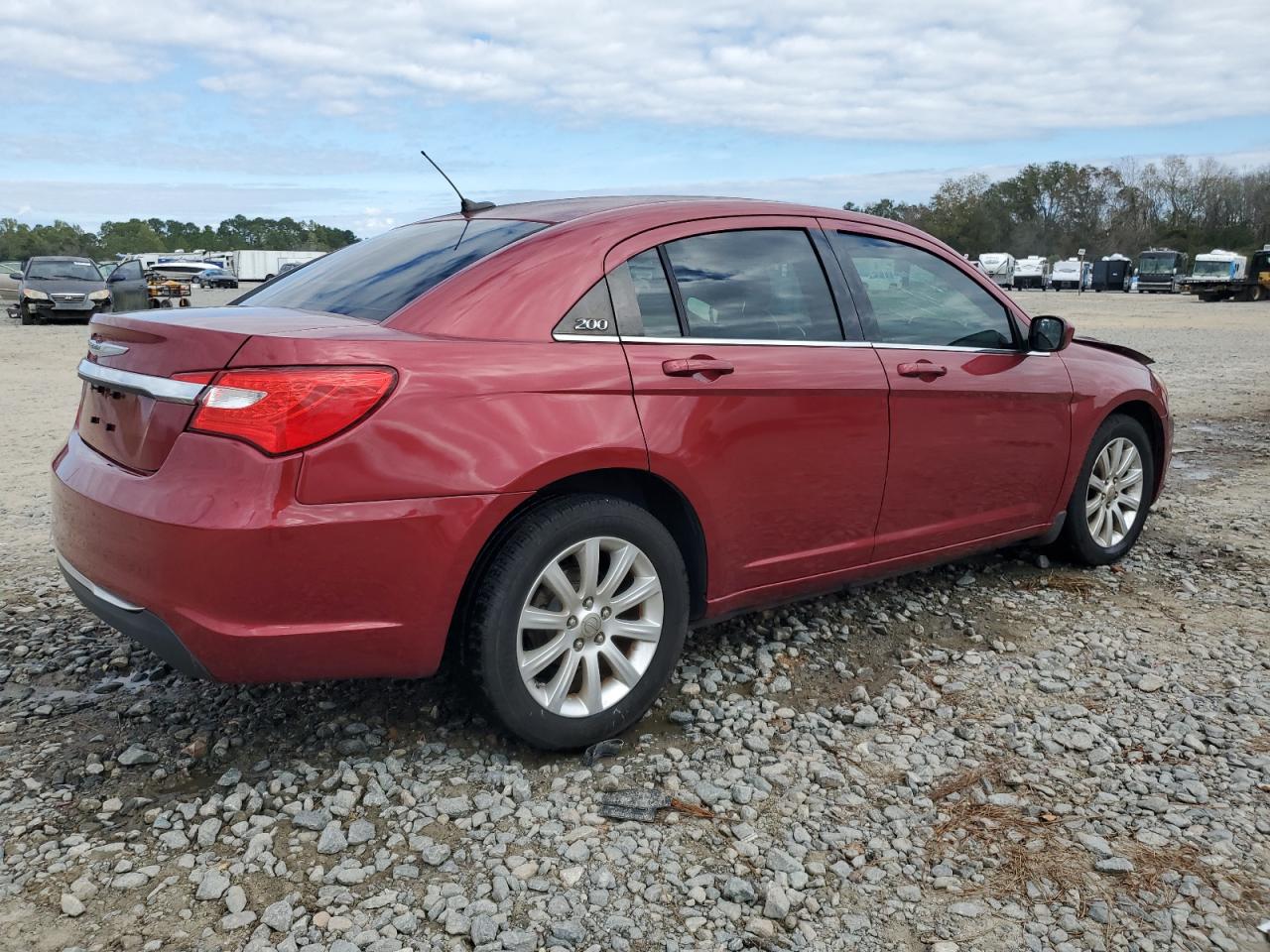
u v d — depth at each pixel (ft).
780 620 13.82
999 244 325.21
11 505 20.01
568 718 9.86
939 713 11.22
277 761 9.86
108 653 12.42
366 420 8.54
